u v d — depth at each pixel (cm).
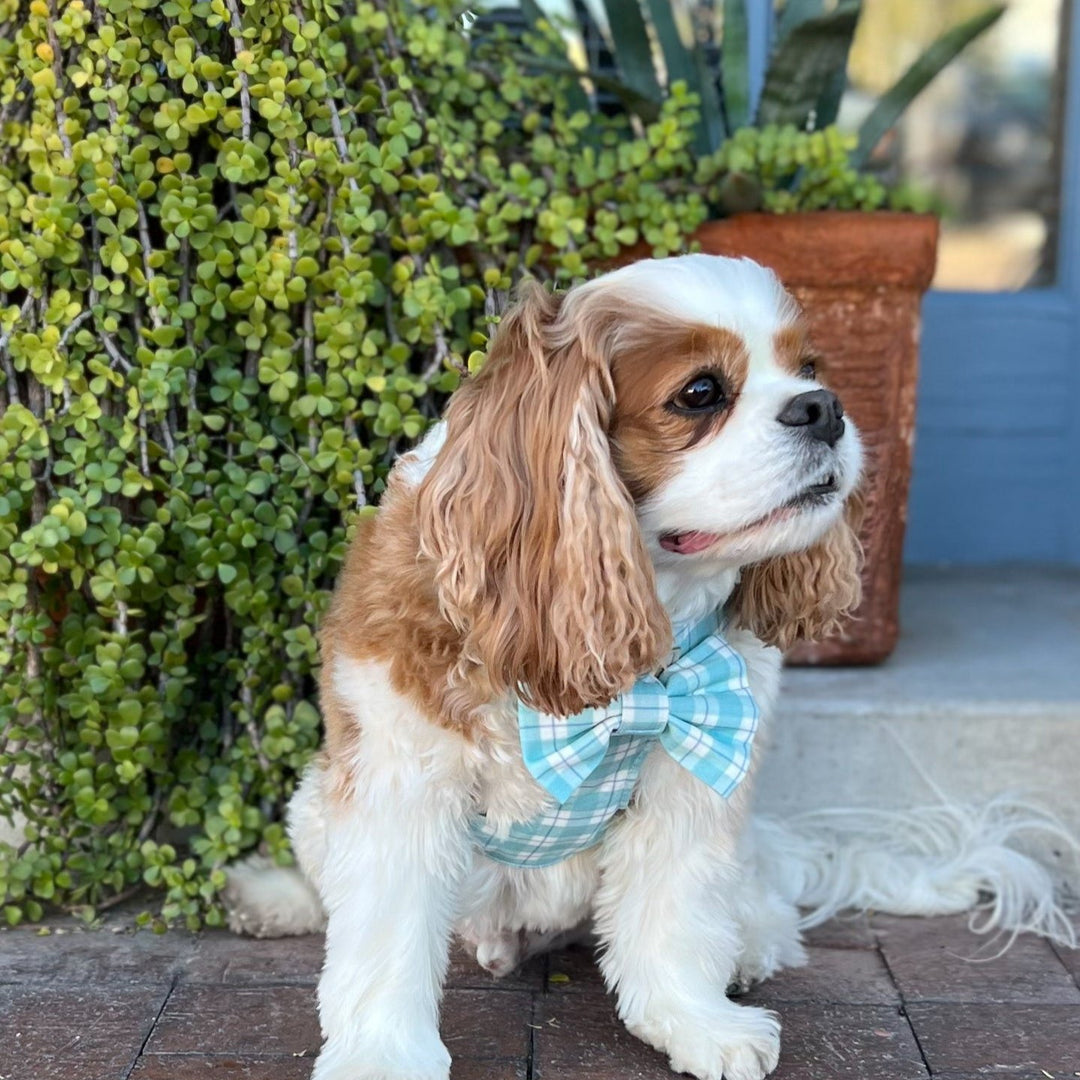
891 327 110
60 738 99
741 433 74
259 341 97
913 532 158
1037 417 156
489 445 77
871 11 152
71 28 91
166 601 99
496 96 115
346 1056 78
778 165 110
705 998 84
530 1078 82
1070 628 130
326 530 104
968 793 108
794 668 117
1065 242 154
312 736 102
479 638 76
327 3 96
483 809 82
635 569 75
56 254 93
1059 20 151
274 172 98
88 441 94
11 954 94
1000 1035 87
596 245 106
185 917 99
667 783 84
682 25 142
